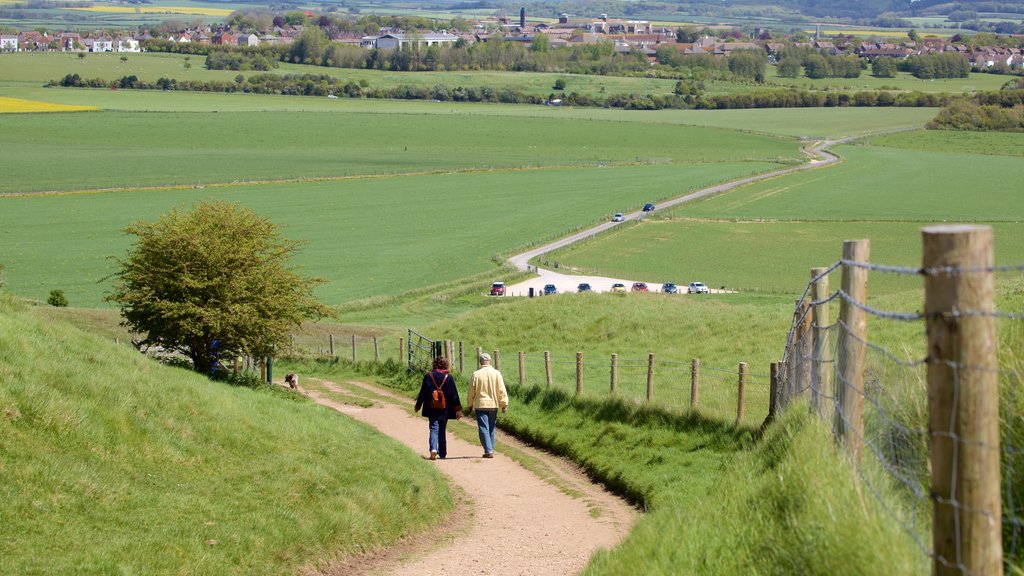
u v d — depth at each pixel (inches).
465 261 5172.2
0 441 665.0
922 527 434.0
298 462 871.7
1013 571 376.8
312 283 1823.3
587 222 6441.9
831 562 415.2
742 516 542.9
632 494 938.1
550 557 718.5
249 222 1736.0
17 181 7263.8
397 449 1083.3
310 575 655.8
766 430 781.3
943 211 7007.9
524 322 2492.6
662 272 4923.7
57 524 594.6
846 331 517.7
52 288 4060.0
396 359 2336.4
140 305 1651.1
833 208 7106.3
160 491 711.7
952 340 317.7
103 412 790.5
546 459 1160.2
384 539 757.9
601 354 2014.0
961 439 316.8
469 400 1196.5
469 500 942.4
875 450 483.5
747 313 2225.6
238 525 674.2
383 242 5733.3
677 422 1086.4
